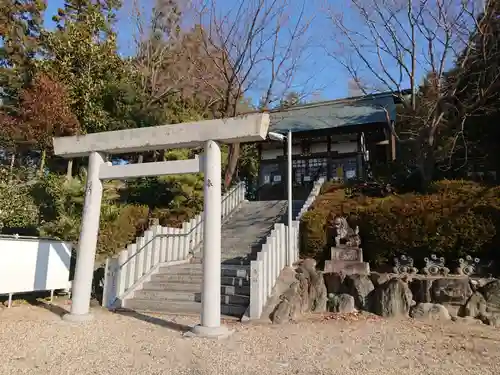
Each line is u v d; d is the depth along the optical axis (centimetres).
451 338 605
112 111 1536
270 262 810
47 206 1181
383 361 481
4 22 1641
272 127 1992
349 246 927
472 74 1306
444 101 1297
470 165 1594
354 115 1916
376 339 594
